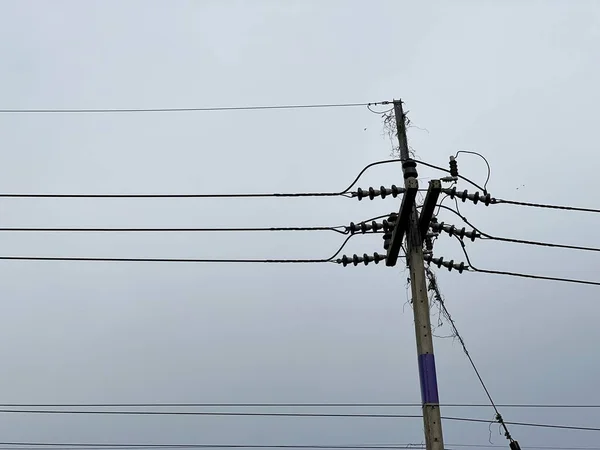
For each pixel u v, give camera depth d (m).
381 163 14.66
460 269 14.87
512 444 15.09
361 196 14.56
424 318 13.77
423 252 14.29
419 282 13.98
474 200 14.78
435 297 14.72
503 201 14.98
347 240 14.83
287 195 14.71
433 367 13.52
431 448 13.06
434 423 13.20
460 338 15.01
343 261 14.83
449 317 14.83
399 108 15.28
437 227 14.79
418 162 14.69
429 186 13.80
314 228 14.72
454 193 14.72
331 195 14.72
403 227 14.35
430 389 13.38
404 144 14.95
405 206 14.18
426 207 13.95
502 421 15.23
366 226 14.71
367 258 14.85
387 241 14.68
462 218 14.85
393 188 14.58
